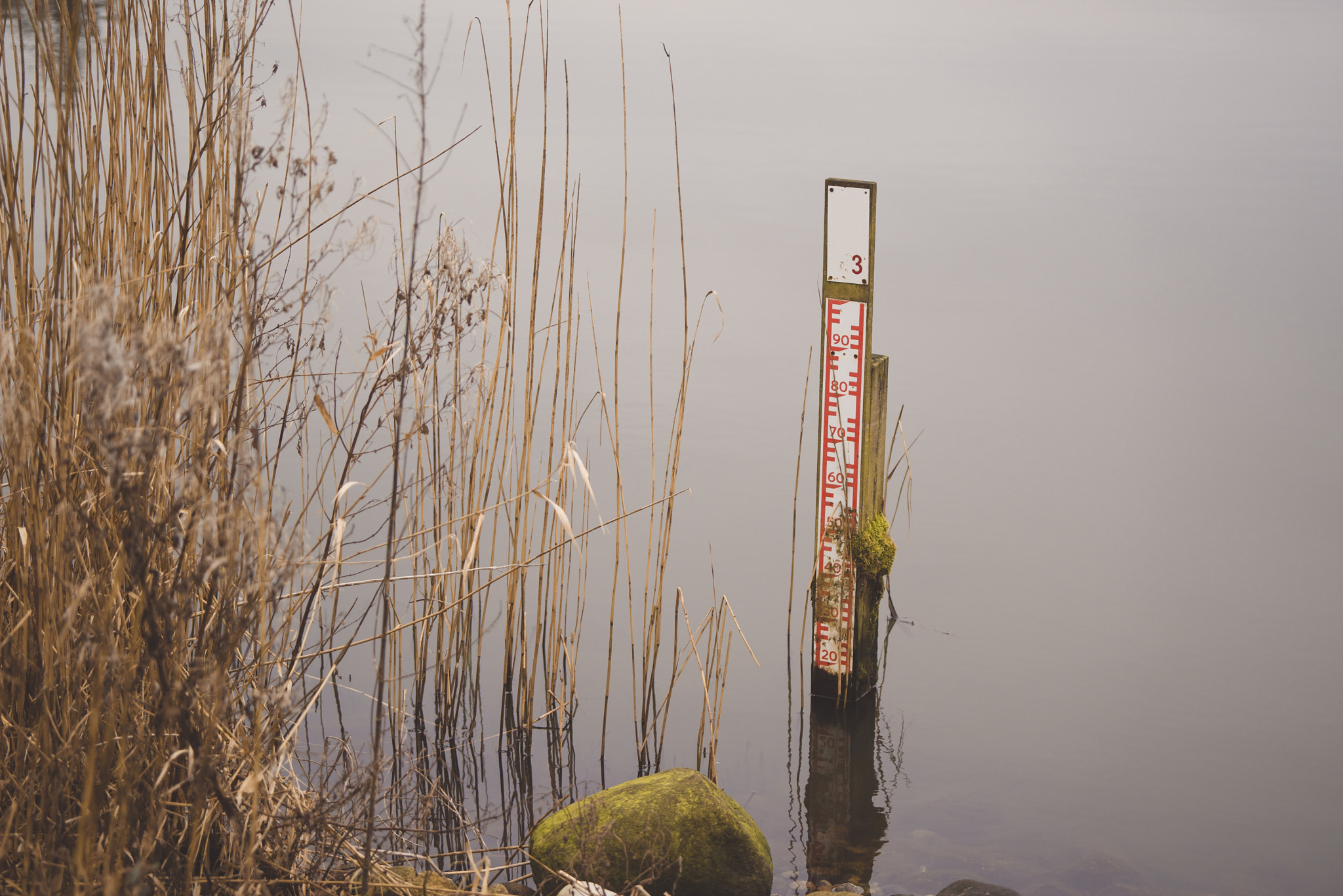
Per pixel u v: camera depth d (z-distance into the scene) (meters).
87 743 2.60
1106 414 8.23
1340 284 10.96
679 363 8.93
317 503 5.50
